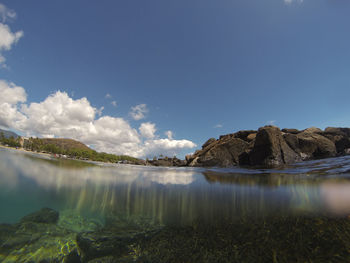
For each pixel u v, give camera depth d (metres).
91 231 3.51
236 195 5.00
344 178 5.97
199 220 3.74
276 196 4.58
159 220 3.76
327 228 2.94
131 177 8.03
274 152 13.41
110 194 5.41
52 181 6.39
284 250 2.62
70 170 9.27
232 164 17.77
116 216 4.00
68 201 4.83
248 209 4.02
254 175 8.20
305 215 3.45
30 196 4.93
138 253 2.85
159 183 6.70
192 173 9.49
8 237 3.10
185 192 5.48
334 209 3.51
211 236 3.18
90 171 9.52
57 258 2.78
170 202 4.68
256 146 15.04
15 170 7.45
